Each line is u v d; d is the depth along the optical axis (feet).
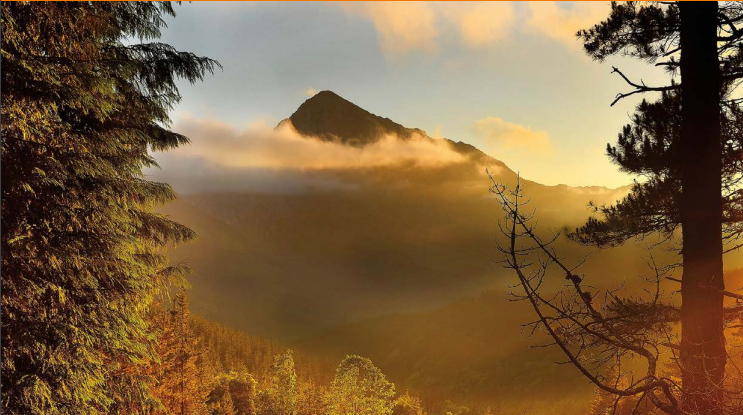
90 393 23.59
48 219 22.98
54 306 23.52
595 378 9.66
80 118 28.17
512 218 8.68
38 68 21.24
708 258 13.46
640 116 25.07
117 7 30.19
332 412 155.53
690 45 14.05
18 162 21.52
